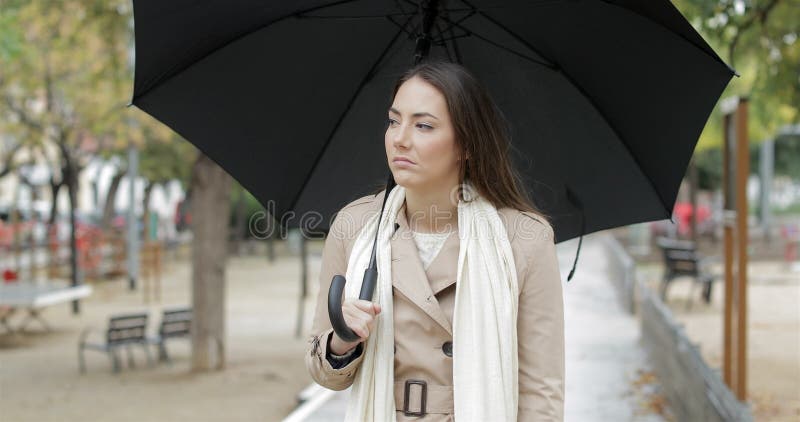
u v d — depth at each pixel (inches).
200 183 732.7
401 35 171.0
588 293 1122.0
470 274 130.3
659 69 150.7
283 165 171.0
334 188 175.3
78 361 796.6
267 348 867.4
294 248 2262.6
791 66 587.5
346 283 135.9
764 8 500.1
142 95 155.9
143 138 1482.5
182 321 783.1
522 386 133.4
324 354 132.0
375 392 130.9
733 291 465.7
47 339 927.7
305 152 172.4
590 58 158.7
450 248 136.6
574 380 568.7
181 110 160.4
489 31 165.3
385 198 141.6
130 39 901.8
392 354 131.9
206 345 737.6
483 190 137.9
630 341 739.4
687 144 156.0
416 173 132.5
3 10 828.6
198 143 162.6
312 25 166.6
